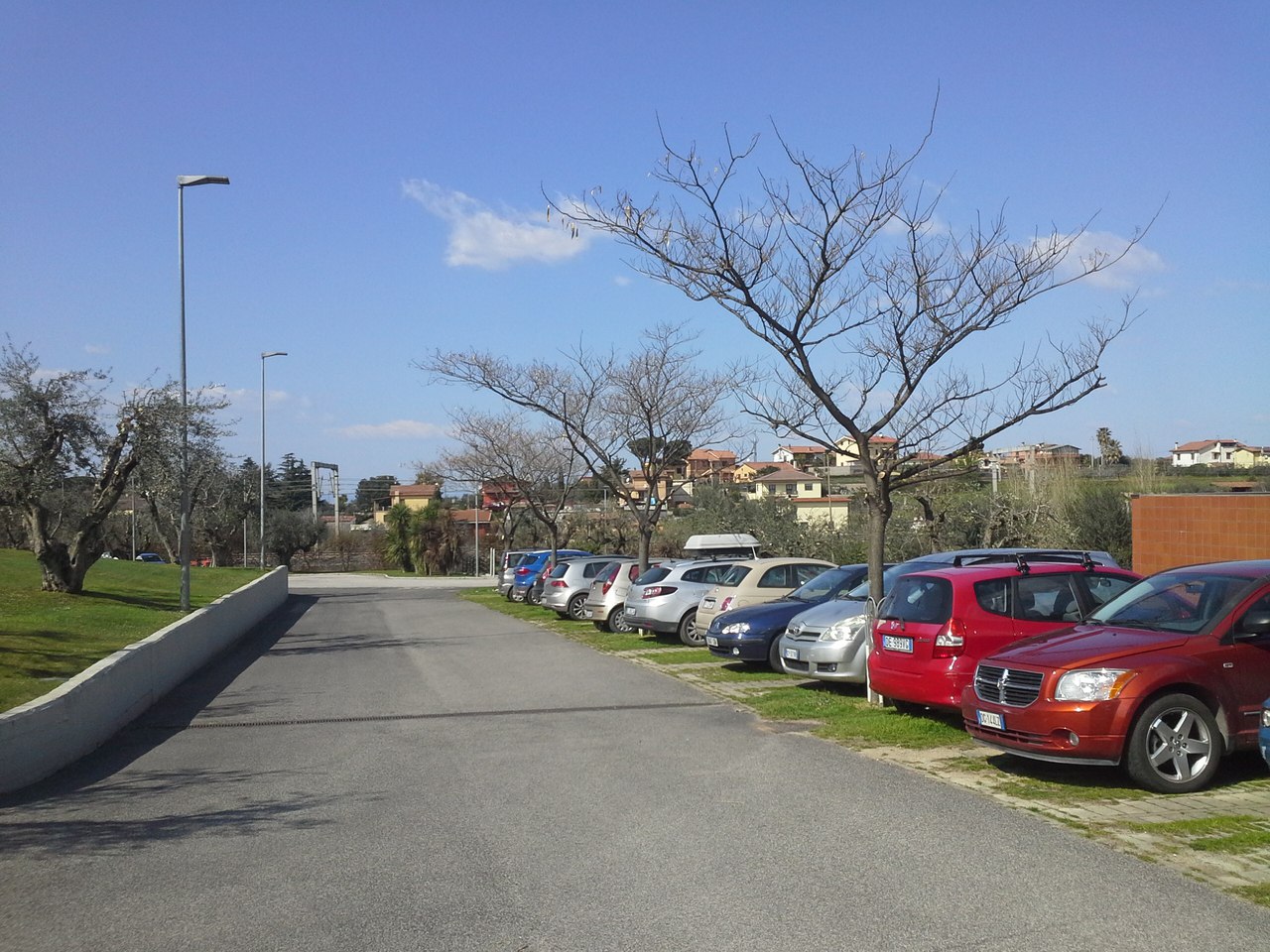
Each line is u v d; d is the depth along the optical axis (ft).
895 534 83.15
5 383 63.67
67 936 16.17
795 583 54.08
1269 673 24.82
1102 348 38.96
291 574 203.41
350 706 40.37
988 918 15.96
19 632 49.52
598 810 23.09
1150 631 26.05
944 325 39.65
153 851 20.81
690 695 40.96
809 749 29.71
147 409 68.80
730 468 115.14
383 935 15.87
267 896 17.80
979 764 27.35
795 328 38.81
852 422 39.86
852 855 19.33
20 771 27.32
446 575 196.44
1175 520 64.59
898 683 32.86
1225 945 14.80
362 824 22.48
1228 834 20.36
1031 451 102.12
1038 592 32.30
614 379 83.71
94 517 69.82
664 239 40.09
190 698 43.83
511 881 18.31
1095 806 22.70
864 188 39.73
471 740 32.50
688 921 16.10
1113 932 15.31
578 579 80.89
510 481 115.44
